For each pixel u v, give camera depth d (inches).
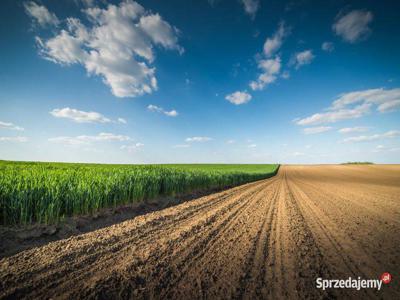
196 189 485.7
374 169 2084.2
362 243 159.3
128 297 86.0
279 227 198.7
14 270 101.0
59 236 150.3
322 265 121.7
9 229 150.2
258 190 519.8
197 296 88.2
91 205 215.8
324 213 264.1
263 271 112.7
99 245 137.5
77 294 85.8
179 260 122.6
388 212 276.4
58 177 246.1
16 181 201.6
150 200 310.0
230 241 157.4
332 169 2183.8
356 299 90.0
